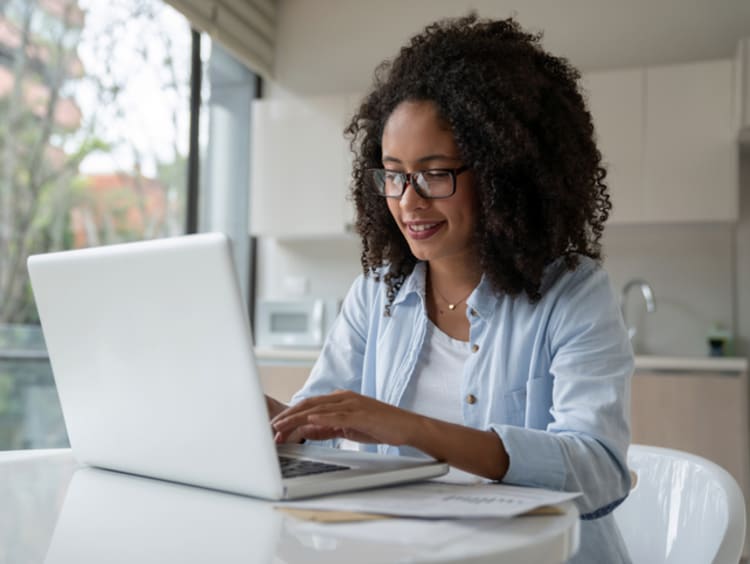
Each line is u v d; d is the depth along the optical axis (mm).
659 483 1214
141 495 902
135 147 6855
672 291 4031
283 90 4785
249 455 828
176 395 880
